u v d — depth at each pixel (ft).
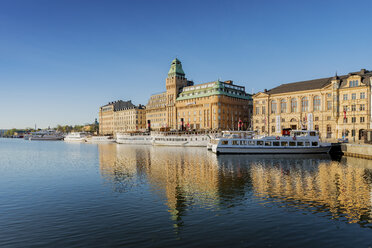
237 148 250.78
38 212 87.61
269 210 86.07
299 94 373.61
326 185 118.42
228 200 97.60
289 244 62.95
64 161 228.02
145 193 109.40
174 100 597.93
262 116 413.59
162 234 68.95
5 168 188.34
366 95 305.94
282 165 177.68
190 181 130.41
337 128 329.11
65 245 63.41
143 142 524.93
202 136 404.36
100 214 84.74
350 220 77.05
